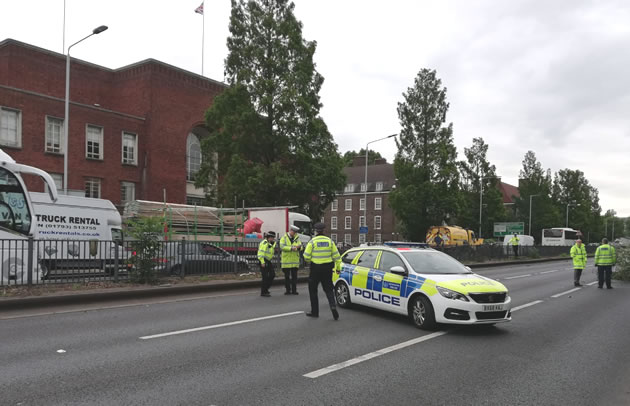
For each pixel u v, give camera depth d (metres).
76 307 10.02
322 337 7.34
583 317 9.96
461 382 5.26
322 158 29.38
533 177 74.44
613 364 6.14
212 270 15.27
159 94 36.38
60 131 30.89
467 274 8.80
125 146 34.62
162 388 4.84
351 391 4.87
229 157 30.31
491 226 61.53
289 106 28.69
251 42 30.47
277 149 29.64
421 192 37.62
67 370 5.42
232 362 5.85
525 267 30.20
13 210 11.34
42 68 34.44
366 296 9.65
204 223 21.12
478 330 8.20
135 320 8.59
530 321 9.38
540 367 5.94
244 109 28.91
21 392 4.66
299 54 30.39
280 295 12.61
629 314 10.43
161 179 36.06
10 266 10.88
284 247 12.82
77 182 31.33
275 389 4.88
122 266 12.81
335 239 73.69
